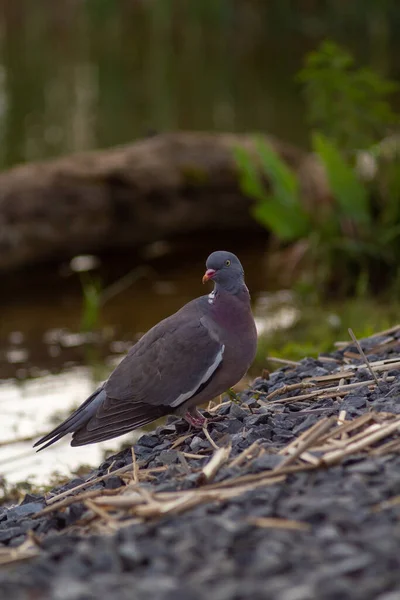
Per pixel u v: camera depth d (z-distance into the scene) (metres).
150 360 6.66
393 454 5.19
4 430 9.75
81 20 36.72
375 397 6.50
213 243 17.05
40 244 15.05
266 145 14.47
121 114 23.52
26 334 13.00
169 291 14.70
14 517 5.92
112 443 9.41
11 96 25.50
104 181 15.64
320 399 6.73
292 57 29.36
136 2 38.81
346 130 15.10
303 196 15.20
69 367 11.70
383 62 27.06
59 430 6.78
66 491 6.25
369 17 32.41
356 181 13.83
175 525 4.70
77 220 15.31
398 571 3.89
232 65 28.70
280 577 3.94
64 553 4.60
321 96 15.12
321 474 5.08
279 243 16.28
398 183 14.00
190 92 25.56
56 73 28.16
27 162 19.73
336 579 3.83
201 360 6.58
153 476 5.87
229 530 4.43
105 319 13.51
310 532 4.39
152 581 4.02
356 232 14.17
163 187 16.09
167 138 16.91
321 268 14.42
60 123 22.80
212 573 4.02
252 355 6.74
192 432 6.68
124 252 16.39
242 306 6.69
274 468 5.26
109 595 3.94
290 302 13.73
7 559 4.79
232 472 5.36
